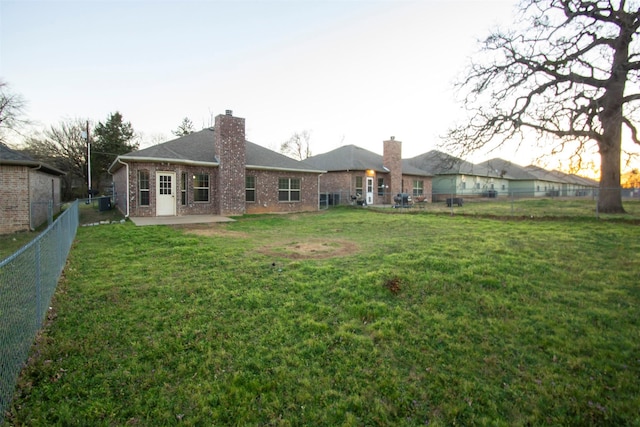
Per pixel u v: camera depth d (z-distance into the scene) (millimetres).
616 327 3951
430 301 4652
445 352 3453
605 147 14312
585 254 6977
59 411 2488
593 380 3021
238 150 16625
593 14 13242
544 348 3543
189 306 4422
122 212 15867
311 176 20469
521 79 14508
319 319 4098
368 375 3049
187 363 3170
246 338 3641
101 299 4641
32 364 3035
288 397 2740
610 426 2506
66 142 36781
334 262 6559
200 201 15984
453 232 10250
